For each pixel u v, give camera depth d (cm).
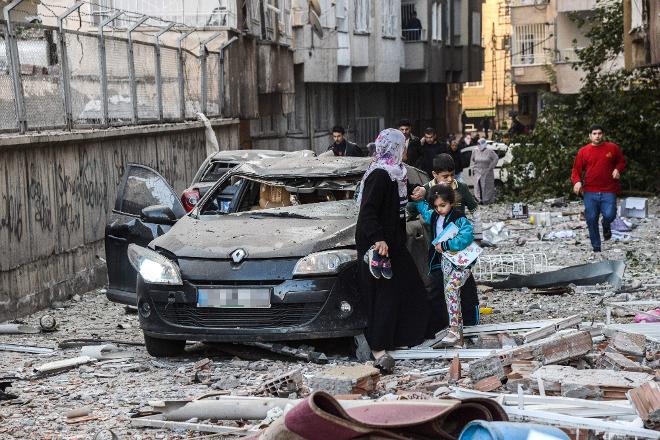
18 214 1501
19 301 1480
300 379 875
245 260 1054
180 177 2547
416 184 1163
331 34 5031
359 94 6100
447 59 7094
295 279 1038
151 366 1068
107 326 1373
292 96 4684
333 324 1034
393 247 1019
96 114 1939
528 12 7031
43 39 1675
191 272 1060
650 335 1020
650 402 703
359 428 581
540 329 1045
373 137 6341
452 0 7175
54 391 954
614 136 3241
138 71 2262
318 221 1123
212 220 1170
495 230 2177
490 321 1248
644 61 3069
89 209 1806
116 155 1998
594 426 684
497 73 10812
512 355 905
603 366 889
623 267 1456
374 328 1008
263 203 1234
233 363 1049
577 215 2598
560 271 1495
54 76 1714
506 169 3344
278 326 1039
